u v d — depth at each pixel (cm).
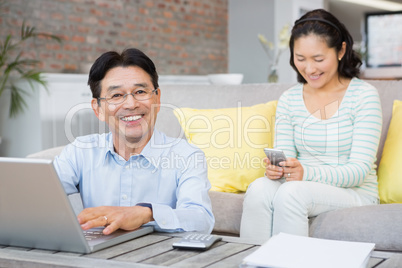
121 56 156
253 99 282
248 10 804
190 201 158
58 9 577
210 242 128
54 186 117
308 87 234
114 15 643
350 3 1047
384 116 249
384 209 193
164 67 714
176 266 112
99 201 170
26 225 127
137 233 139
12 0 530
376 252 123
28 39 545
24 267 120
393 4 1041
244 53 812
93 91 160
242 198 231
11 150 496
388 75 1055
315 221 202
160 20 707
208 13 783
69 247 125
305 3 829
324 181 209
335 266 106
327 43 219
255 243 132
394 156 229
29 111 487
